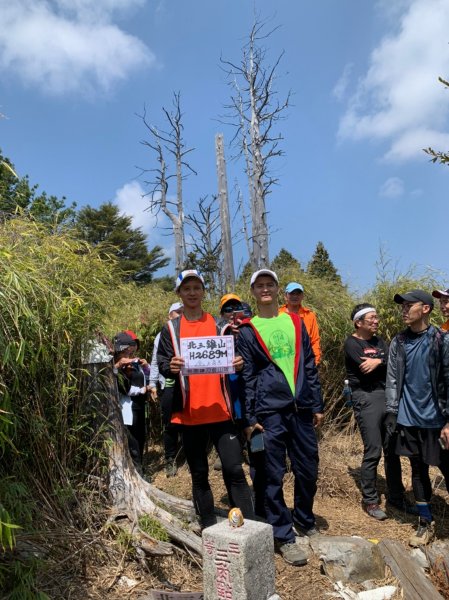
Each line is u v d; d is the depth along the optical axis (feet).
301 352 12.30
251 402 11.73
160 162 41.39
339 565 10.53
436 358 11.85
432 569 10.53
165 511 11.51
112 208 91.25
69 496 10.15
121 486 11.23
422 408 12.06
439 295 15.83
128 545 10.18
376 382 14.66
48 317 9.70
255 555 8.08
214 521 11.51
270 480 11.58
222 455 11.00
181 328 11.41
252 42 37.50
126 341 16.62
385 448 14.39
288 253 56.65
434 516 13.61
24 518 9.21
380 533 12.80
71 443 10.83
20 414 9.68
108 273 11.76
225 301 15.90
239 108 37.73
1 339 7.58
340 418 20.76
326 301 21.63
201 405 11.00
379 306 21.84
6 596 8.02
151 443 20.94
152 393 17.87
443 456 11.96
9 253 8.27
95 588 9.24
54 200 74.13
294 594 9.91
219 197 37.88
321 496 15.12
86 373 11.08
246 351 12.09
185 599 8.89
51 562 9.07
